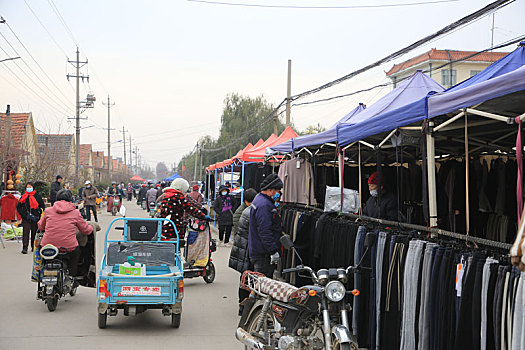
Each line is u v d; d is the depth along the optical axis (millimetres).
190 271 10656
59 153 35812
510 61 6016
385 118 6590
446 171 8656
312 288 4957
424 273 5199
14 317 7883
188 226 10930
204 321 7973
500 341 4164
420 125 6641
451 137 7879
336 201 8641
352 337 5145
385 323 5949
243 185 21047
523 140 6641
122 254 7910
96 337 6941
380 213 7699
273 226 7457
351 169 11570
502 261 4387
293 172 11359
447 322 4875
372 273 6293
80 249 8758
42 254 8078
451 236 5496
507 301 4109
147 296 7211
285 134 19469
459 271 4691
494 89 4562
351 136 7867
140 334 7160
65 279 8438
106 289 7145
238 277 11938
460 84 6449
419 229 6121
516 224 7961
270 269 7613
